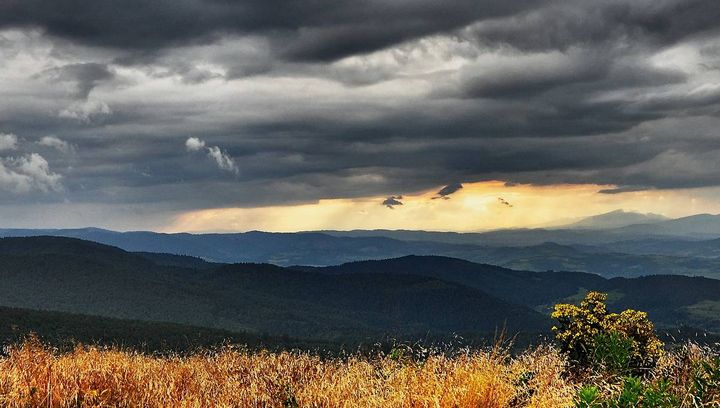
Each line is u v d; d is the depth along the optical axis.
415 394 6.84
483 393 6.69
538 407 6.59
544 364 7.66
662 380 7.18
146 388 7.89
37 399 7.27
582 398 6.14
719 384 6.98
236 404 7.74
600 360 8.90
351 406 6.99
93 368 8.74
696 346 8.26
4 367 8.75
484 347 7.97
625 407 6.27
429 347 8.42
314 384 8.09
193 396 7.66
